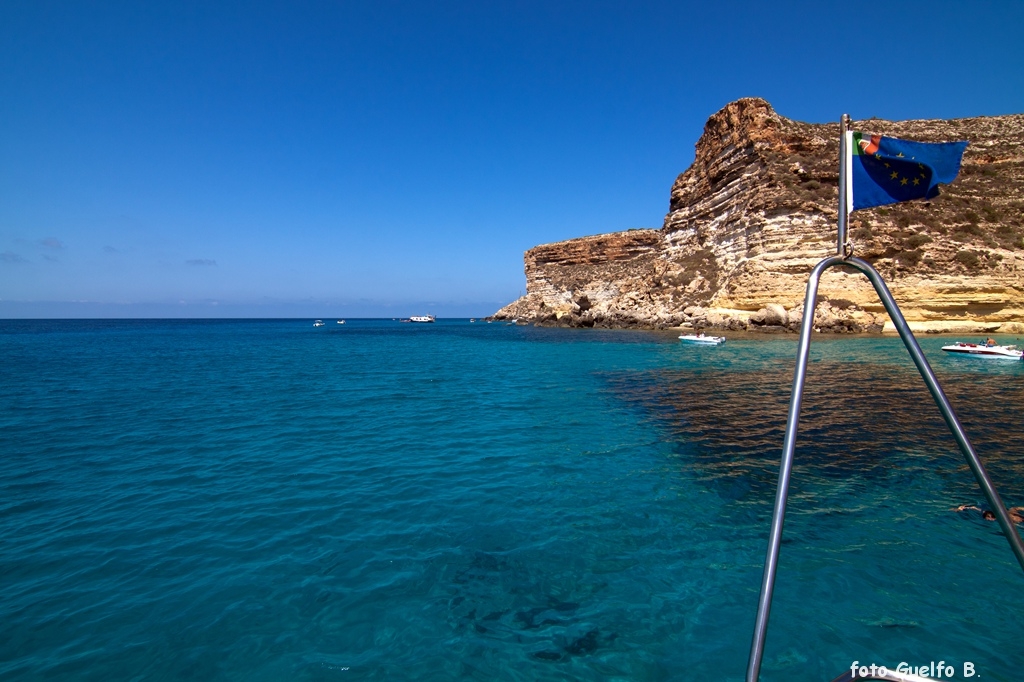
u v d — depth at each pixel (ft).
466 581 20.47
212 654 16.17
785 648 16.52
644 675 15.46
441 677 15.33
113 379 81.87
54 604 18.74
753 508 27.71
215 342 198.39
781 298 159.12
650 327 200.85
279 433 44.62
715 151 203.62
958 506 27.45
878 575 20.65
